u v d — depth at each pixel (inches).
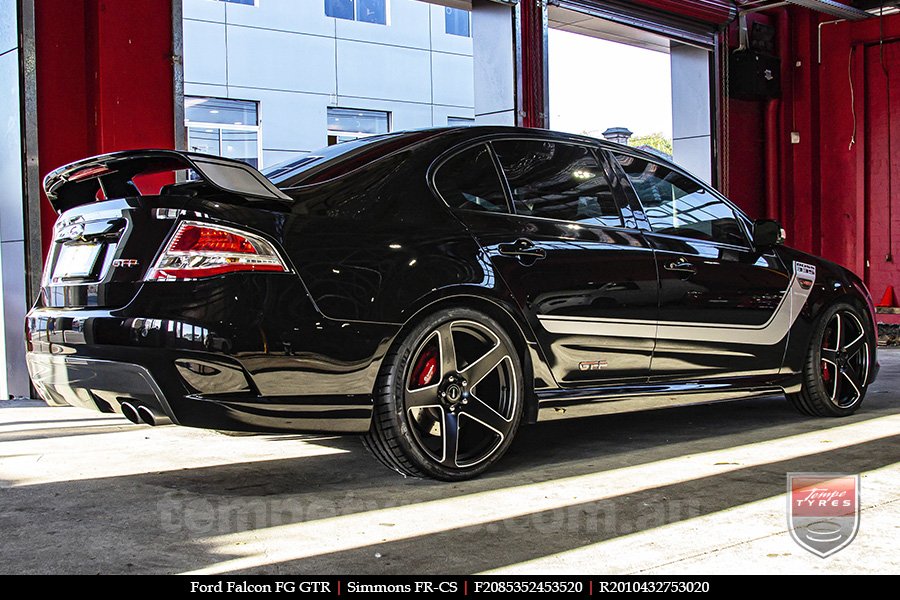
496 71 311.3
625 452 144.3
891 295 388.8
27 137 215.0
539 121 312.3
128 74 227.0
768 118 406.9
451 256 123.3
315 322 111.7
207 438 160.2
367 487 120.8
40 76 217.9
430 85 724.0
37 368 125.1
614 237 144.8
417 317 119.6
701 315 154.5
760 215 410.0
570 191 143.6
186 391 106.2
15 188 217.8
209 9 618.5
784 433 160.7
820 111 408.8
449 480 123.3
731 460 136.7
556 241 136.6
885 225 391.2
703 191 165.6
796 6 408.5
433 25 724.0
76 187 131.8
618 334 142.1
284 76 650.8
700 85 375.9
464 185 131.4
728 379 161.0
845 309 179.2
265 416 109.3
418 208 124.8
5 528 101.5
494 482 123.4
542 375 133.3
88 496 116.2
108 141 224.1
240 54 631.8
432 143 132.1
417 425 120.7
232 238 108.6
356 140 141.2
